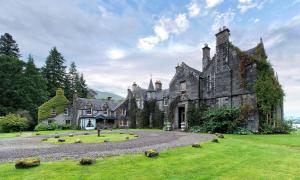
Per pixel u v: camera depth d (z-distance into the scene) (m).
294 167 7.18
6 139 18.03
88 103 45.44
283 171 6.70
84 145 12.30
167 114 35.09
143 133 22.50
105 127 44.19
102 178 5.65
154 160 7.69
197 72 30.23
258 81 22.69
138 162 7.37
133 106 43.62
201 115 27.55
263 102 22.38
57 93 45.19
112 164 7.01
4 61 44.09
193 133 22.02
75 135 21.31
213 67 27.77
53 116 43.69
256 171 6.63
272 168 7.03
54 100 44.44
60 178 5.56
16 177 5.61
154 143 12.72
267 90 22.56
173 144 12.05
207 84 28.31
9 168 6.48
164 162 7.43
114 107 48.19
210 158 8.30
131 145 11.91
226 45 26.22
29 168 6.46
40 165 6.80
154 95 41.34
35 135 22.83
